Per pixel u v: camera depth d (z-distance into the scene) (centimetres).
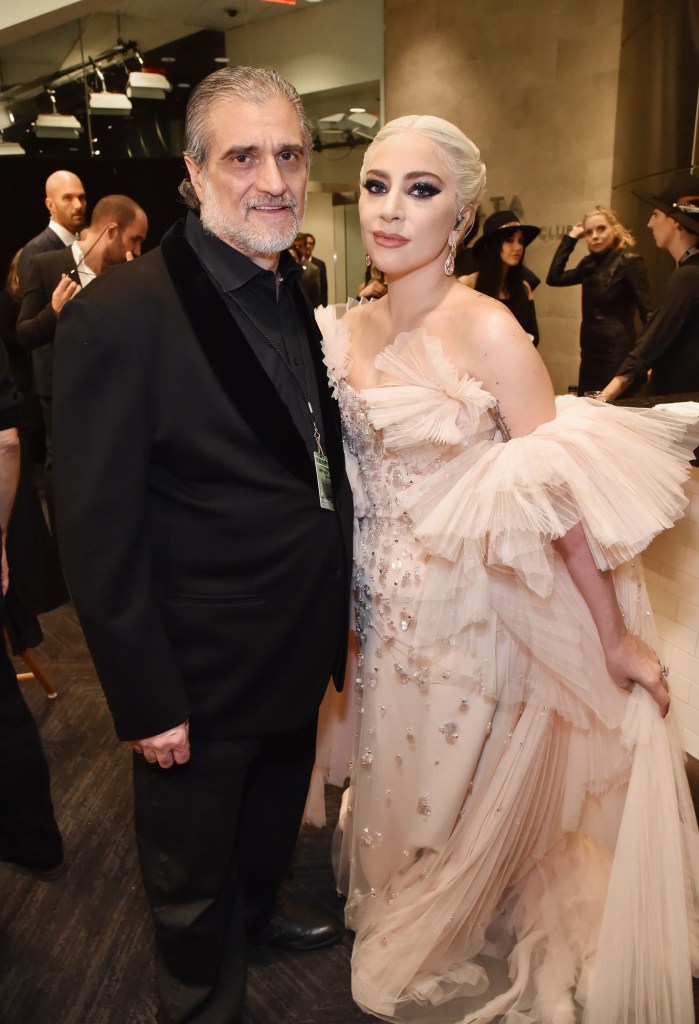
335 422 150
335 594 145
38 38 623
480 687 160
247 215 128
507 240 462
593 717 164
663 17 506
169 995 155
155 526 135
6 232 634
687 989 155
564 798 175
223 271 134
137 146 671
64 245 398
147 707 131
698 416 161
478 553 146
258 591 137
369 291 418
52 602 260
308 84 721
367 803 180
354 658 187
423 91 750
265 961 184
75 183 393
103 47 640
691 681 214
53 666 322
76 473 123
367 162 147
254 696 142
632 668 151
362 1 729
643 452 143
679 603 215
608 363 477
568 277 494
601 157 652
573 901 184
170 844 148
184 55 664
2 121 642
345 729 199
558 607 153
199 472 131
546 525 136
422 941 170
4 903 200
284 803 172
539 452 139
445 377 142
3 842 196
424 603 153
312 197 751
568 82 658
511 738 166
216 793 146
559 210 691
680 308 319
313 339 151
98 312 121
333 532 142
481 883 169
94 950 185
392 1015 167
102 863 214
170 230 136
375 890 186
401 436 149
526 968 172
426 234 144
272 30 685
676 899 154
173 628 137
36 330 321
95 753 263
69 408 122
